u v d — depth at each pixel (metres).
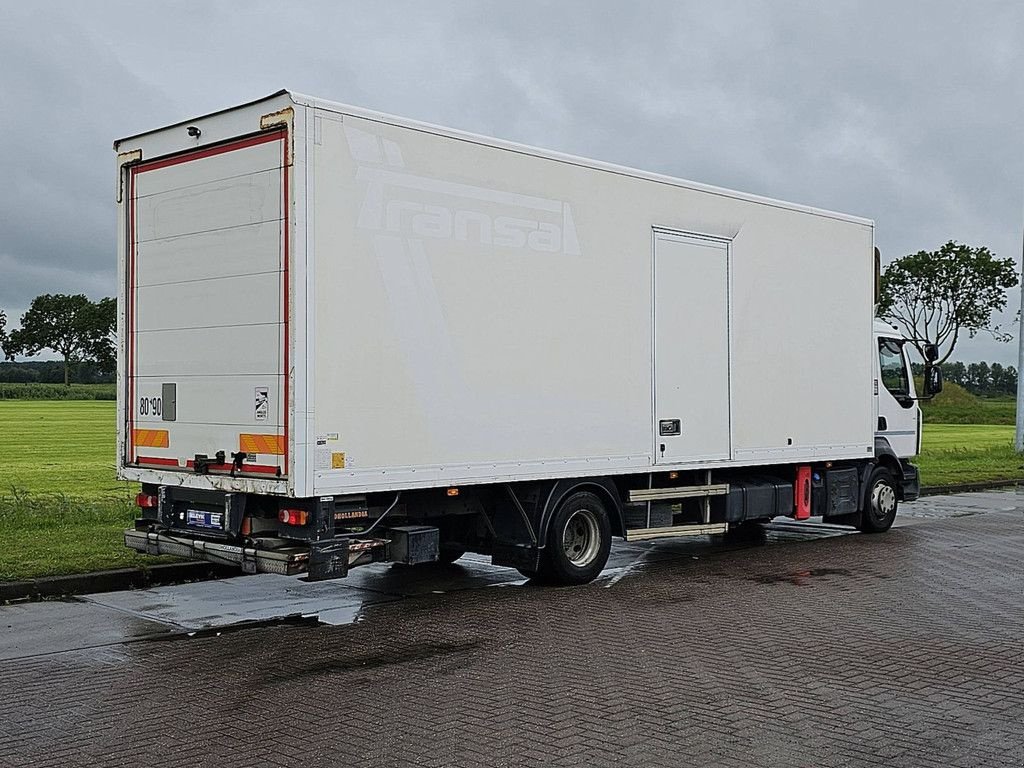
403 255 9.09
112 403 83.75
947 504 19.94
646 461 11.27
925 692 6.76
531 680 7.07
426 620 9.08
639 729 5.99
